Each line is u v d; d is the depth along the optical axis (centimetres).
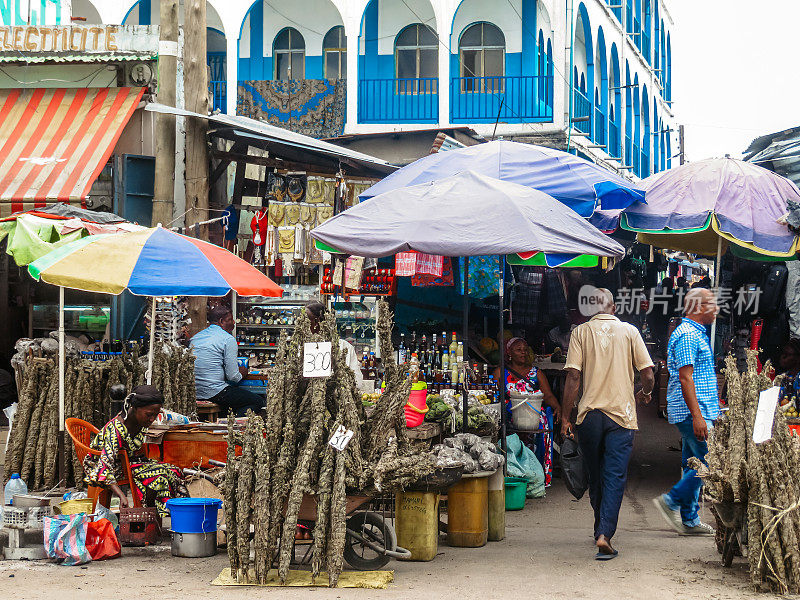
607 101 2423
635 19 2911
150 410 737
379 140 1722
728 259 1366
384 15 2062
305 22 2098
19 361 1029
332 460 618
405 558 670
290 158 1366
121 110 1270
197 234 1230
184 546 695
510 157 948
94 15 2044
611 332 709
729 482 625
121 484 761
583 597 588
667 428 1538
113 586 609
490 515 777
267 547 612
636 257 1630
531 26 2017
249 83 2006
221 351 1080
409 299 1320
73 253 778
